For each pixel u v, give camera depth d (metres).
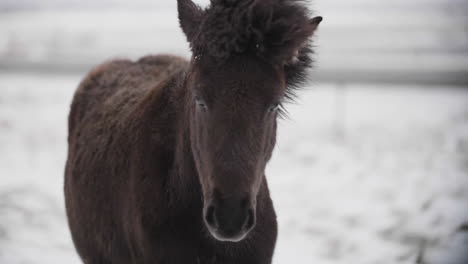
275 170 9.99
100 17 53.34
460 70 15.45
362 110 15.79
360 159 10.44
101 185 3.99
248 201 2.78
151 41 28.56
